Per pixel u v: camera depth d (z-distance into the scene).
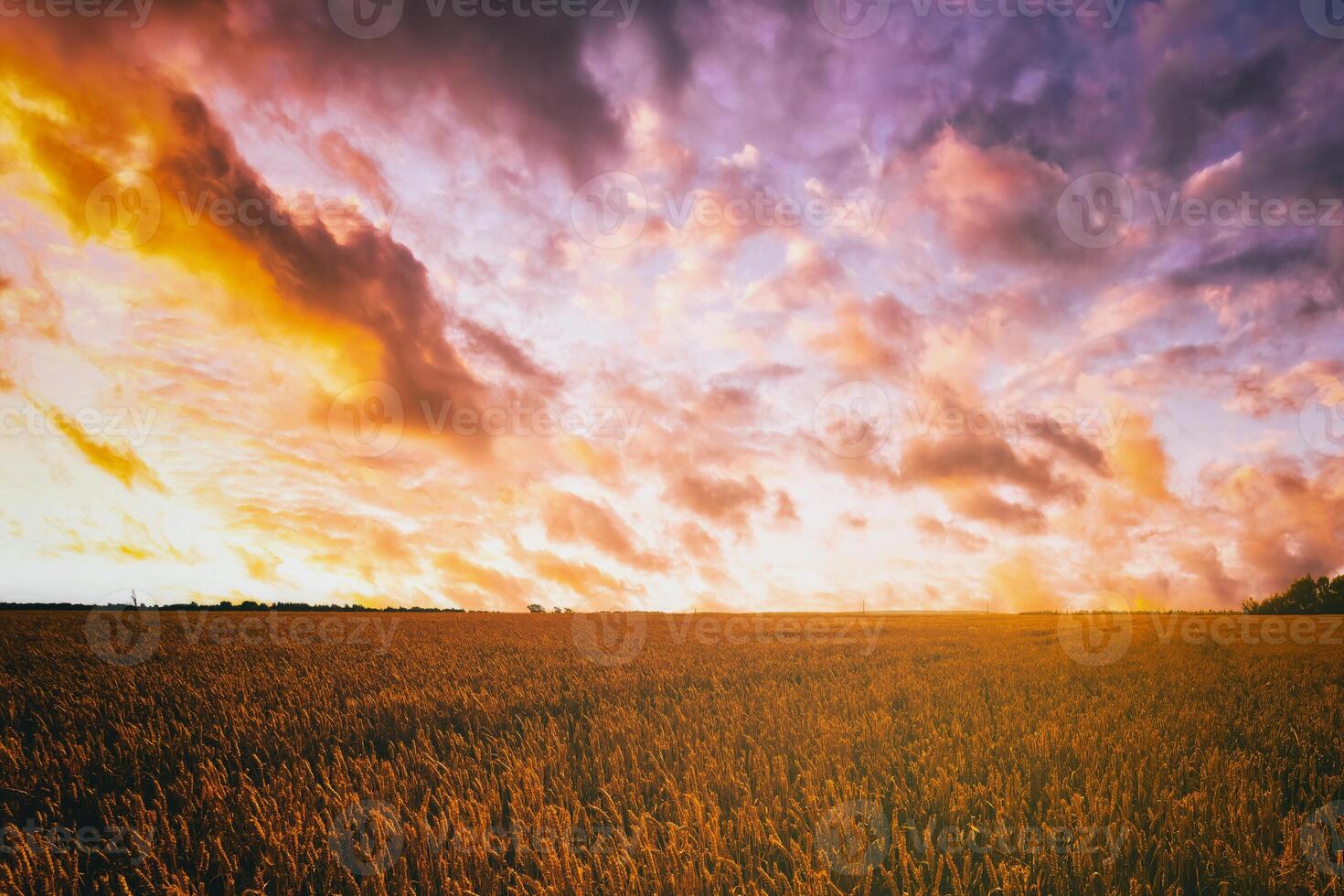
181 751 6.11
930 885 3.91
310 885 3.74
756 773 5.36
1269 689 10.37
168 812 4.95
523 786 5.10
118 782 5.44
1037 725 7.30
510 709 8.41
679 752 6.06
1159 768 5.60
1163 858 4.11
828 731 6.57
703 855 3.89
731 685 10.50
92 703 7.95
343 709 8.34
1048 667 13.28
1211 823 4.34
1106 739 6.45
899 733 7.19
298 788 4.88
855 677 11.05
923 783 5.20
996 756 6.11
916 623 31.92
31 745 6.53
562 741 6.46
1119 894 3.65
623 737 6.69
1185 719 7.59
